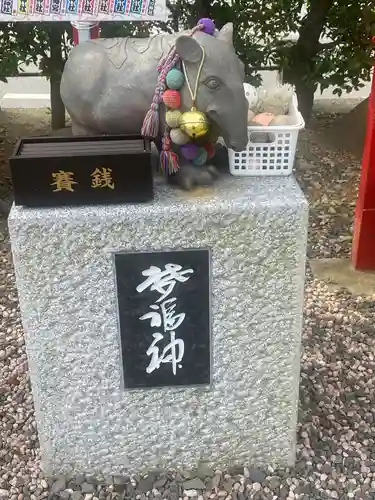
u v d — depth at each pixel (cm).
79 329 176
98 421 190
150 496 192
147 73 165
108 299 173
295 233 166
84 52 172
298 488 193
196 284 171
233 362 183
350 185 394
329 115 498
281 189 170
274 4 391
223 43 161
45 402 187
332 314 278
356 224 308
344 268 315
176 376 184
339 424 216
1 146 437
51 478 198
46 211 162
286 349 182
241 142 160
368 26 389
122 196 163
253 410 190
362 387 234
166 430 192
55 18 195
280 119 174
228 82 156
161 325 177
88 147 164
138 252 167
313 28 400
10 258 327
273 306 175
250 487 193
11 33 366
